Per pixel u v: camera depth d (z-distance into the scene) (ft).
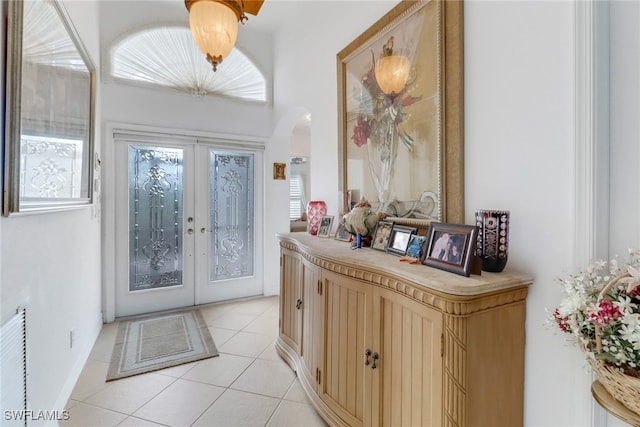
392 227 5.54
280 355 7.96
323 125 8.77
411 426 3.89
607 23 3.36
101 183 10.00
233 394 6.41
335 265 5.30
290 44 10.93
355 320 4.89
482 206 4.54
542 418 3.77
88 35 7.65
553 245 3.71
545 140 3.79
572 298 2.97
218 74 11.76
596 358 2.66
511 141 4.17
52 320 5.31
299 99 10.25
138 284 10.87
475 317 3.46
